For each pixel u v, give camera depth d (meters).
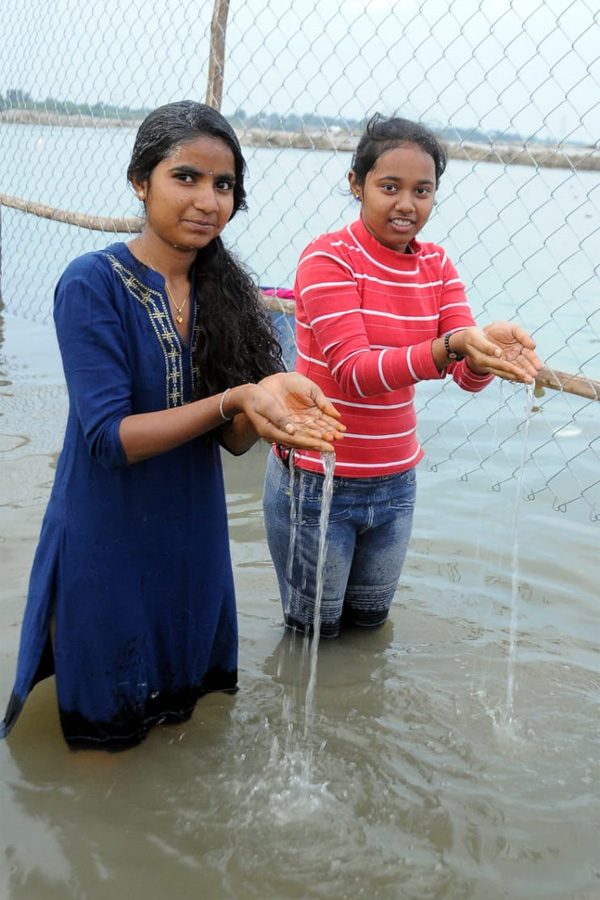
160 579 2.50
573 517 4.33
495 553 4.00
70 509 2.38
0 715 2.76
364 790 2.54
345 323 2.68
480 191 10.84
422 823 2.43
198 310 2.40
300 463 2.88
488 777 2.62
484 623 3.49
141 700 2.58
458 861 2.30
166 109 2.21
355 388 2.64
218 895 2.16
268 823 2.40
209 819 2.40
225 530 2.65
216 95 4.61
